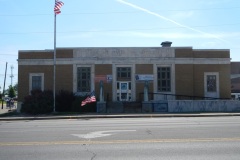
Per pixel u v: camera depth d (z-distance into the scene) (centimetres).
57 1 3344
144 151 985
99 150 1007
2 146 1095
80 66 3759
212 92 3797
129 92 3738
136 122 1969
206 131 1420
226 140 1167
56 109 3469
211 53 3822
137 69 3750
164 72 3769
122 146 1069
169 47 3781
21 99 3744
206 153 952
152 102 3372
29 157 923
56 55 3772
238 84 7325
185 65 3775
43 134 1395
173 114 2869
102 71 3753
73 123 1988
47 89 3722
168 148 1027
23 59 3772
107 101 3522
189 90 3753
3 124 2039
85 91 3738
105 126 1698
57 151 1001
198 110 3378
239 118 2330
